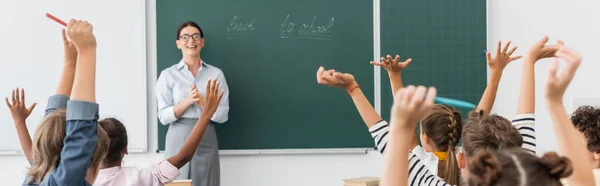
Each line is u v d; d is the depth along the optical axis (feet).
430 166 7.89
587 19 16.31
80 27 5.19
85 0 15.51
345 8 16.11
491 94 8.39
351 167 16.42
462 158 6.72
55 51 15.51
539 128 16.52
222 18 15.83
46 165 5.45
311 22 16.06
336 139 16.29
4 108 15.44
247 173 16.11
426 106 3.71
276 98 16.07
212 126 15.34
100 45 15.52
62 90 6.81
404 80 16.24
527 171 3.67
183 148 8.10
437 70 16.29
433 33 16.26
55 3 15.47
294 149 16.17
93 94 5.21
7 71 15.42
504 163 3.71
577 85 16.47
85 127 5.12
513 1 16.34
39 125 5.58
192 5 15.72
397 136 3.83
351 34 16.14
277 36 15.98
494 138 6.06
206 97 8.20
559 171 3.65
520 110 6.52
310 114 16.19
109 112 15.60
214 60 15.84
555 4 16.33
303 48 16.06
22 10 15.43
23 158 15.57
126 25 15.56
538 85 16.49
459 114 7.80
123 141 7.43
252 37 15.92
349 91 6.23
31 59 15.46
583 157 4.62
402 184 3.80
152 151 15.79
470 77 16.34
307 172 16.30
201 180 15.14
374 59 16.19
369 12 16.16
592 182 4.62
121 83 15.58
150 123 15.75
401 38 16.20
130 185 7.38
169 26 15.65
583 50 16.37
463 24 16.31
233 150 16.02
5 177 15.53
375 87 16.20
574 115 7.98
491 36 16.37
